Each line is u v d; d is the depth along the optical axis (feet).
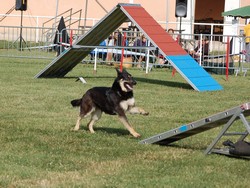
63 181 21.01
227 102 43.62
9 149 25.94
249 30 74.23
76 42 53.62
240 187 20.81
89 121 32.14
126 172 22.39
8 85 48.65
